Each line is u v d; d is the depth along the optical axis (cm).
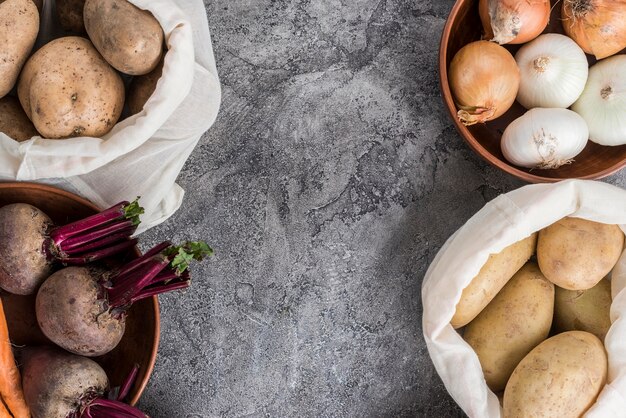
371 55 108
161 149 95
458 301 93
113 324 86
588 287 95
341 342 106
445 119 108
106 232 88
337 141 107
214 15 106
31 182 91
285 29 107
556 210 93
